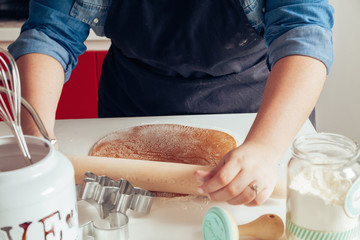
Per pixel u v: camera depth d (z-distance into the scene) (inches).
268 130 28.2
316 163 22.6
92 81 76.0
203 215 28.0
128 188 27.9
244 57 42.0
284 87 30.2
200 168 29.7
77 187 29.0
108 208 27.3
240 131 38.6
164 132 38.1
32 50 37.6
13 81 20.4
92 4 40.2
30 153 20.2
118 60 46.3
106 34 42.4
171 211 28.5
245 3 37.9
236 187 25.3
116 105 48.1
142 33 41.0
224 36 39.8
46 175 18.3
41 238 18.6
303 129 38.3
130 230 26.8
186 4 39.3
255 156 26.2
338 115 79.0
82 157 31.1
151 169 29.8
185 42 40.5
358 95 77.4
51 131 32.4
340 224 22.5
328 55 32.4
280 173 31.9
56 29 39.9
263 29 39.8
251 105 43.9
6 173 17.4
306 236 23.0
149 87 44.2
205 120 40.9
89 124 41.0
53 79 36.5
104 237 24.5
